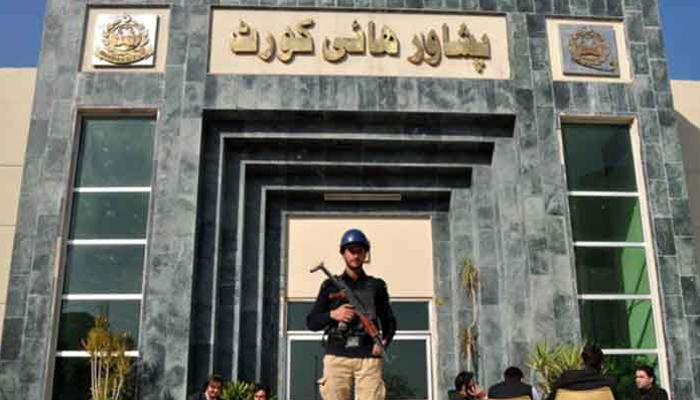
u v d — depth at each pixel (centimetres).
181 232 1494
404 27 1684
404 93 1622
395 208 1744
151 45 1617
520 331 1527
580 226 1592
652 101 1658
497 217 1634
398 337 1666
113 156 1573
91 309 1475
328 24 1672
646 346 1527
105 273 1498
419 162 1684
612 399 661
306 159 1672
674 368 1484
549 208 1568
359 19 1681
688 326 1512
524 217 1565
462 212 1705
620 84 1667
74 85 1582
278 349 1627
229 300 1551
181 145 1552
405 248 1723
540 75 1655
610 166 1639
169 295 1455
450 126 1662
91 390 1418
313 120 1634
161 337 1430
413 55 1659
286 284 1677
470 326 1598
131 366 1429
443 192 1719
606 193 1617
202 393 1218
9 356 1404
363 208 1738
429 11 1691
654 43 1700
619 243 1586
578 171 1627
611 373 1495
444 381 1617
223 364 1512
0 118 1827
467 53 1667
